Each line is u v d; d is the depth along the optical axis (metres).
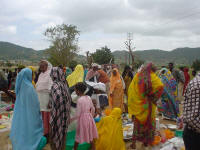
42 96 5.21
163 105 7.54
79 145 4.72
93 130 4.53
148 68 4.98
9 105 9.41
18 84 4.50
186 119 2.75
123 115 7.58
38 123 4.49
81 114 4.50
